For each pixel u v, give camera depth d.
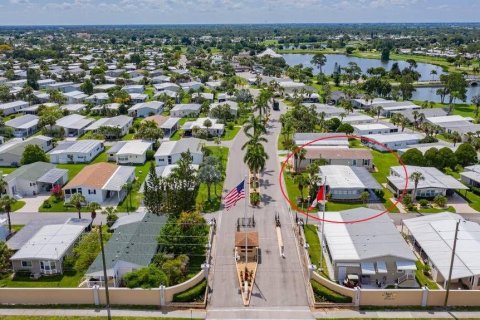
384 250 65.69
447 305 58.91
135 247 67.88
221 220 84.31
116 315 57.25
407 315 57.25
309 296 61.38
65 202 91.56
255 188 98.75
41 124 144.75
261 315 57.38
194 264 69.00
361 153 114.56
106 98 191.25
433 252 67.38
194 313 57.88
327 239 70.62
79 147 123.38
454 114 181.62
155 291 59.06
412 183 96.56
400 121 154.75
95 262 64.12
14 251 68.94
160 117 158.00
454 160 110.81
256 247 70.31
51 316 56.97
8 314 57.47
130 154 116.56
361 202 93.31
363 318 56.66
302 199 91.62
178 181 81.69
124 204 91.56
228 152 127.06
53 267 66.69
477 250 67.06
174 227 71.88
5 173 109.88
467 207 91.06
